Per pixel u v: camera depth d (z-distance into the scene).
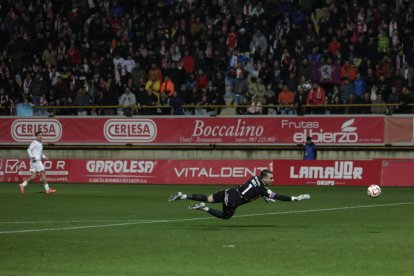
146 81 105.50
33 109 109.00
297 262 36.19
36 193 80.12
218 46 103.69
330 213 59.59
